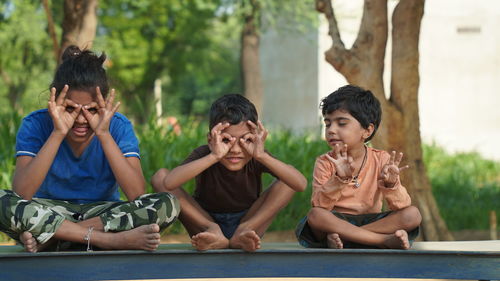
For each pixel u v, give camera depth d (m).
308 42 16.52
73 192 3.50
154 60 21.58
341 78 16.03
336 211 3.47
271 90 19.42
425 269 3.22
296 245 3.65
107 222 3.13
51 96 3.19
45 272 2.96
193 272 3.11
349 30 15.15
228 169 3.44
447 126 16.78
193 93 34.66
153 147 6.73
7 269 2.93
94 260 3.00
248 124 3.28
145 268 3.06
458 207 8.90
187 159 3.46
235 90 29.72
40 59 18.38
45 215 3.05
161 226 3.23
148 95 22.61
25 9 16.91
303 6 14.96
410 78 5.68
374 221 3.46
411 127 5.71
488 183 11.07
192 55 22.64
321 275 3.18
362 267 3.18
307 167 7.66
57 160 3.46
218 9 17.53
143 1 18.45
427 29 16.70
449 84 16.78
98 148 3.50
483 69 16.81
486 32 16.81
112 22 19.97
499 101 16.83
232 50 28.81
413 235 3.38
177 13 20.14
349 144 3.40
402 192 3.29
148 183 6.37
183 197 3.39
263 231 3.48
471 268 3.24
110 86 3.57
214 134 3.19
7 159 6.43
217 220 3.63
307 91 16.66
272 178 7.08
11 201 3.02
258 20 15.56
